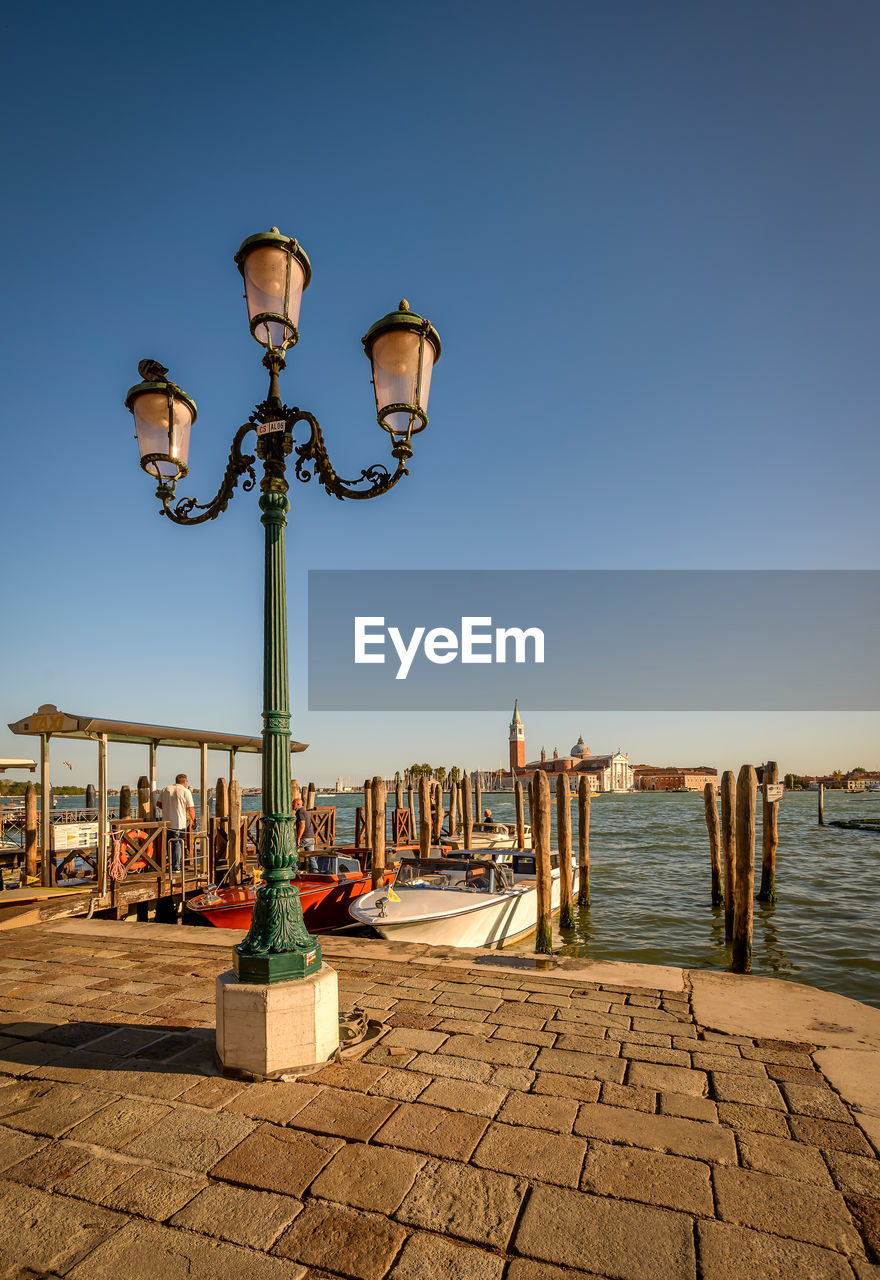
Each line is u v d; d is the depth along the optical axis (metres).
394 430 4.40
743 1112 3.43
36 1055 4.09
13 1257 2.40
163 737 12.63
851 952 14.06
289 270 4.23
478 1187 2.79
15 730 10.57
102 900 10.41
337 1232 2.52
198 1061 3.99
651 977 5.79
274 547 4.34
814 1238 2.50
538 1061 4.01
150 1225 2.56
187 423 5.03
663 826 50.25
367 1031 4.41
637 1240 2.48
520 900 13.37
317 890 12.84
